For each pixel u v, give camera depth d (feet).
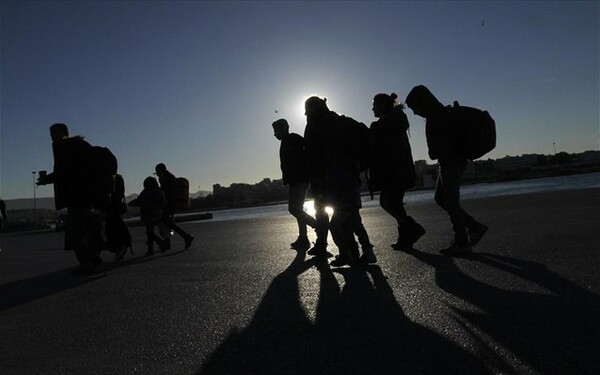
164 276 21.02
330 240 30.81
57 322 14.21
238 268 21.52
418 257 20.08
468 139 18.85
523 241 21.94
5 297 18.94
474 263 17.69
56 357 10.93
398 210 22.22
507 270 16.02
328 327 11.57
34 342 12.29
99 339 12.10
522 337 9.77
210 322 12.84
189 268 22.82
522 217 33.09
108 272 23.76
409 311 12.26
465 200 65.62
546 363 8.45
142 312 14.56
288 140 26.48
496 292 13.35
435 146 19.34
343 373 8.76
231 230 47.52
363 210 64.18
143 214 30.81
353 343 10.29
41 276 24.45
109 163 23.49
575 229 24.25
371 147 19.06
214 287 17.52
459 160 19.25
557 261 16.76
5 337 12.98
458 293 13.60
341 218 19.15
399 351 9.59
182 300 15.76
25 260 34.01
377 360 9.23
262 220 61.82
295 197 26.76
